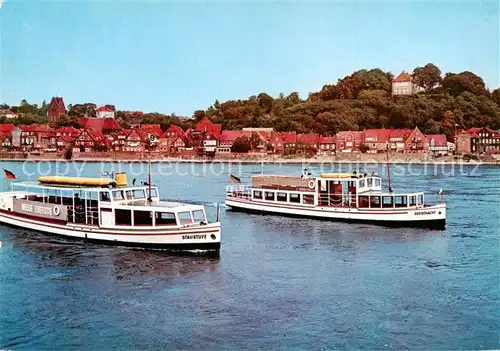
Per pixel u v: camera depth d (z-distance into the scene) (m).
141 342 30.66
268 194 71.31
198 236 47.16
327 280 40.75
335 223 63.34
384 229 59.47
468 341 30.58
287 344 30.33
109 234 50.00
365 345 30.20
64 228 53.19
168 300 36.62
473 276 41.72
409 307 35.38
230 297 37.09
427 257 47.38
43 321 33.41
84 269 43.19
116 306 35.59
